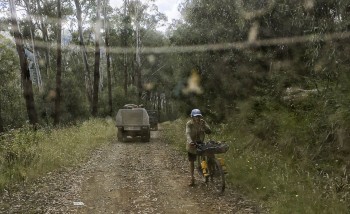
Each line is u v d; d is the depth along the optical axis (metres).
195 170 10.32
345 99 7.55
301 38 11.28
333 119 7.62
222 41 14.80
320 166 7.54
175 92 20.25
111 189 8.26
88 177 9.57
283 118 9.91
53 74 32.25
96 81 28.97
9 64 36.03
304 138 8.76
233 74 14.97
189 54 17.00
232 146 11.14
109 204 7.06
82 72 47.69
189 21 16.48
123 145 17.38
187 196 7.52
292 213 5.96
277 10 11.76
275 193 6.93
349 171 7.00
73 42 44.56
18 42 17.30
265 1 12.30
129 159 12.77
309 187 6.83
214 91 17.06
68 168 10.66
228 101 16.06
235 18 13.82
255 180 7.88
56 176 9.48
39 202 7.13
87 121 24.52
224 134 13.77
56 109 23.00
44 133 14.60
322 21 8.77
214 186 8.22
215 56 15.57
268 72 13.42
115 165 11.48
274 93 11.71
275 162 8.71
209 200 7.16
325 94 8.45
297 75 11.39
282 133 9.71
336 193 6.25
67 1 36.25
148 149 15.68
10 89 33.94
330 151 7.83
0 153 10.06
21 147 10.41
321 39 8.59
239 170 8.75
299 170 7.85
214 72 15.76
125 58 49.34
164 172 10.21
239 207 6.65
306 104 9.67
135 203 7.12
